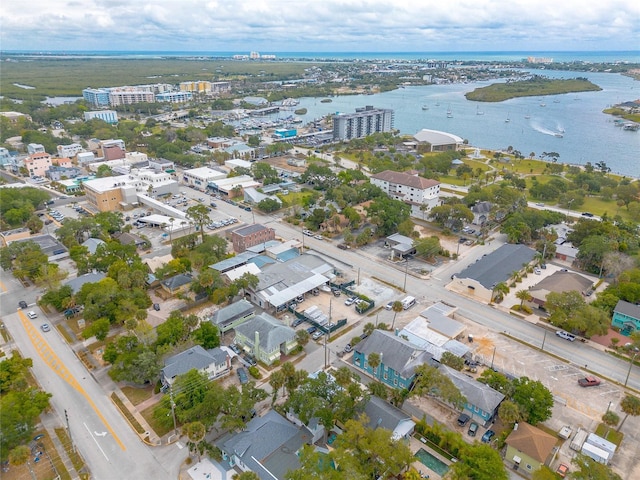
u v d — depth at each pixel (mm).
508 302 131625
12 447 76688
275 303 122875
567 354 109125
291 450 77562
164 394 92500
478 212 185500
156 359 96000
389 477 74312
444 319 117438
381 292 136375
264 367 103125
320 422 79812
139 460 78938
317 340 113250
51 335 114125
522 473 77625
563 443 83312
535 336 116125
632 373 102750
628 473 76938
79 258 143750
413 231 172250
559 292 126688
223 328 114312
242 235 159000
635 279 130375
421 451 81000
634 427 87188
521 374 101500
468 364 103438
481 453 73000
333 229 183125
